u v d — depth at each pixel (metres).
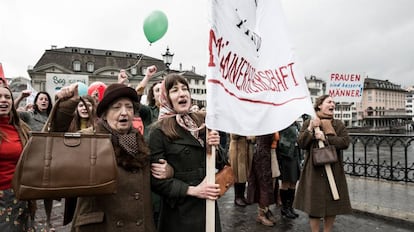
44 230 3.03
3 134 2.46
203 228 2.06
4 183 2.43
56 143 1.60
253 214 4.95
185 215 2.07
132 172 1.90
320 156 3.38
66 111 2.30
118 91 1.93
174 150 2.08
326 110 3.63
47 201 2.25
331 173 3.44
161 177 1.99
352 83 6.08
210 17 2.17
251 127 2.26
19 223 2.49
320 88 75.00
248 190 4.62
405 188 5.86
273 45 2.57
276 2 2.64
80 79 8.16
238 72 2.29
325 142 3.50
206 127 2.11
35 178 1.50
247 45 2.40
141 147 1.96
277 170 4.50
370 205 4.78
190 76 68.62
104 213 1.80
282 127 2.38
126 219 1.82
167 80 2.19
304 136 3.56
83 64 57.47
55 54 57.12
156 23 3.64
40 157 1.54
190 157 2.11
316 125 3.47
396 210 4.52
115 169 1.65
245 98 2.29
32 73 52.59
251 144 5.20
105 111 1.98
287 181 4.72
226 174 2.32
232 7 2.34
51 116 2.28
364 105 100.19
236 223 4.53
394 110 102.19
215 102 2.07
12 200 2.46
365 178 6.86
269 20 2.61
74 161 1.57
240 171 5.20
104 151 1.65
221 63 2.17
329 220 3.62
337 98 6.07
